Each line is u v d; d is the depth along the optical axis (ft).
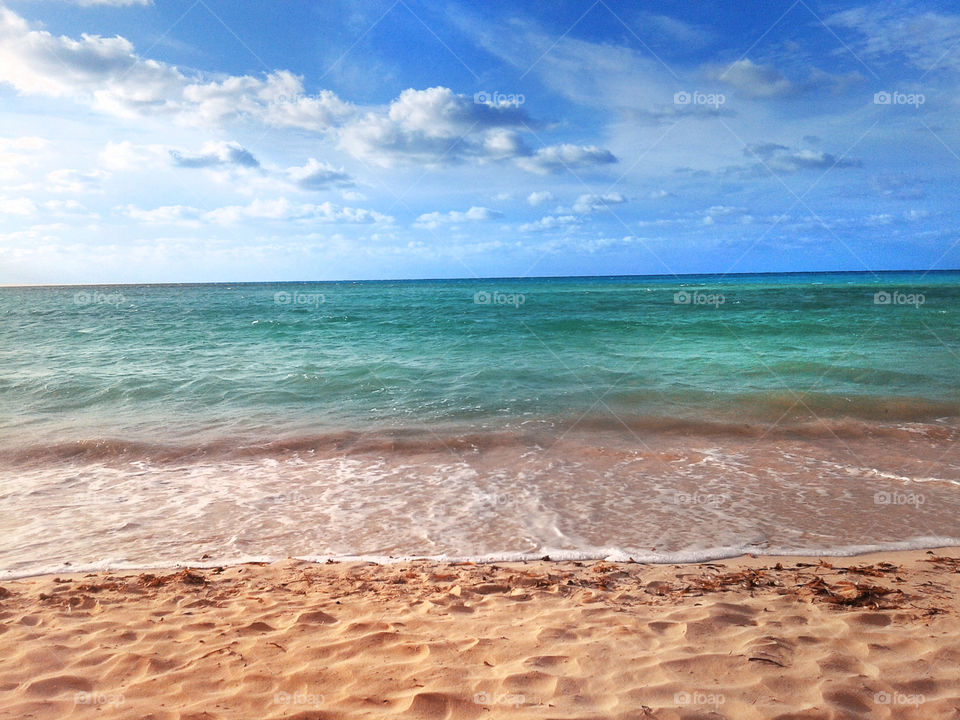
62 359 60.59
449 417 37.40
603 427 35.29
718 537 19.69
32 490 25.54
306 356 60.18
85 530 21.06
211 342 73.00
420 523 21.45
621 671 11.00
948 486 24.76
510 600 14.83
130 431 35.04
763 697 10.09
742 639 12.25
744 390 42.83
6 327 96.12
